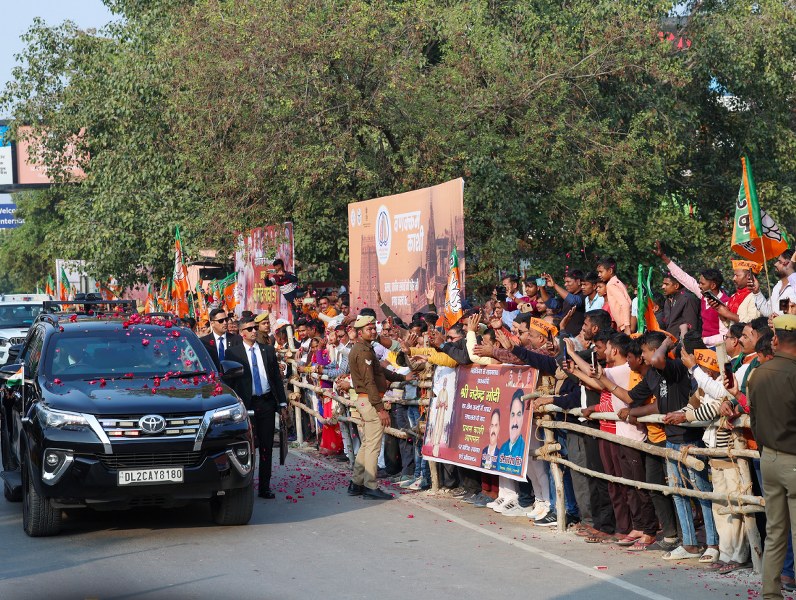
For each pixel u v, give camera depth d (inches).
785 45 943.7
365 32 788.6
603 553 312.0
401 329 519.2
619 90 898.7
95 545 330.6
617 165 836.0
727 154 1014.4
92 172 1082.1
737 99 1002.7
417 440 449.7
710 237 951.6
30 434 341.7
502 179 801.6
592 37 840.9
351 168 776.3
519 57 859.4
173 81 900.0
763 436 235.0
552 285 513.3
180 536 344.5
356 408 462.9
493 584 272.5
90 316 434.3
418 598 258.5
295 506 405.7
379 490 422.6
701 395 291.3
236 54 802.2
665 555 302.8
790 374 230.5
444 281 565.6
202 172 881.5
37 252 2400.3
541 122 823.1
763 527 290.0
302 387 611.2
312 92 807.7
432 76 841.5
